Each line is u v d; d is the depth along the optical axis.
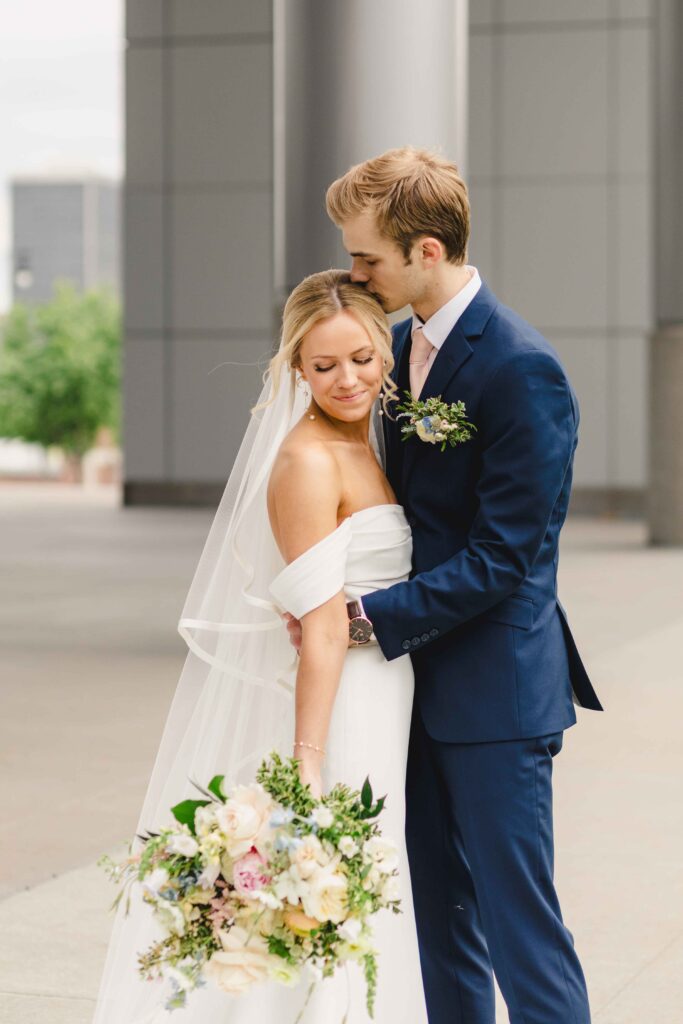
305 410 3.20
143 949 3.33
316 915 2.62
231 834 2.68
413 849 3.38
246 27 23.52
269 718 3.26
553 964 3.11
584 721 7.99
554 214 22.58
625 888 5.21
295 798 2.75
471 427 3.09
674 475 18.09
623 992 4.27
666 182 17.95
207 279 24.11
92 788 6.66
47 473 62.38
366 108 9.09
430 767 3.33
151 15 23.81
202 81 23.73
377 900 2.71
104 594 13.60
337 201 3.08
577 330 22.67
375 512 3.11
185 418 24.48
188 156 23.92
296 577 3.01
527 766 3.12
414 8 9.01
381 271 3.07
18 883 5.30
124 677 9.41
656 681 9.13
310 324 3.01
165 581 14.59
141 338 24.45
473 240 22.80
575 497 22.91
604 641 10.67
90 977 4.38
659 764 7.03
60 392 58.81
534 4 22.36
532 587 3.15
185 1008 3.23
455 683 3.14
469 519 3.15
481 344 3.10
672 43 17.62
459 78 9.19
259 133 23.67
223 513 3.37
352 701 3.08
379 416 3.34
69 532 20.33
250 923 2.69
